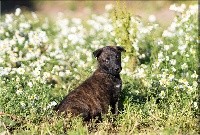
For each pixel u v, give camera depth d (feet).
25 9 105.91
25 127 36.27
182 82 40.96
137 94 41.22
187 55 48.39
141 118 37.11
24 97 39.01
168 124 35.81
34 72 42.83
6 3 109.70
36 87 40.45
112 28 51.65
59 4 107.65
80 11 102.53
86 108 37.01
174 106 38.47
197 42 48.91
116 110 38.34
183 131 35.86
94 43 56.85
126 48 49.78
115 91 38.29
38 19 74.49
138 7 96.22
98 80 38.06
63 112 36.01
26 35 58.80
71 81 46.70
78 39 54.75
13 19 68.64
